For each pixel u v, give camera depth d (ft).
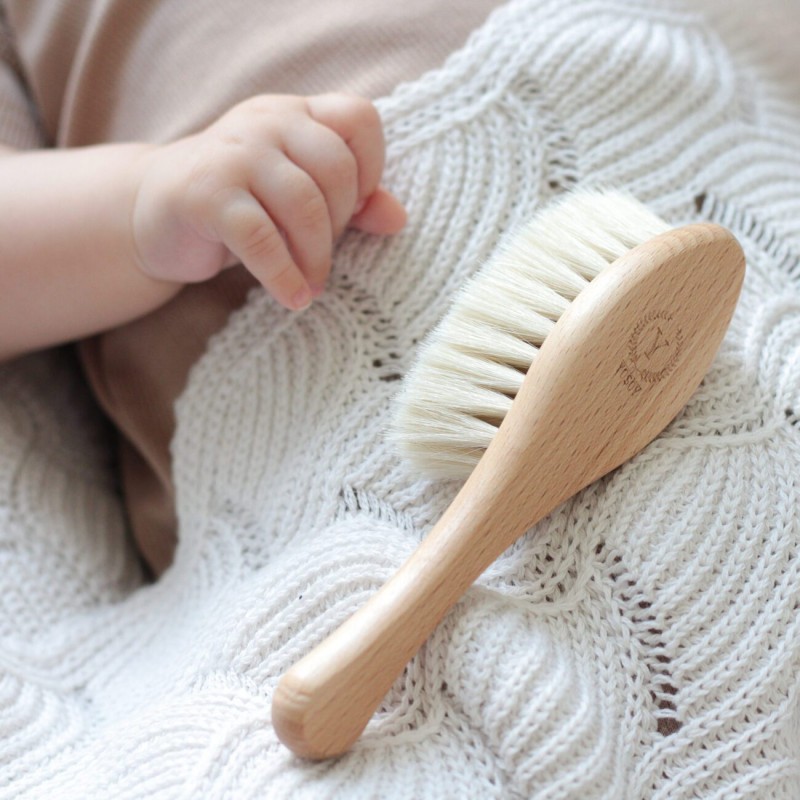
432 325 1.55
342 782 1.20
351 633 1.19
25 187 1.64
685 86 1.70
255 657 1.36
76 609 1.71
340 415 1.53
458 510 1.26
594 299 1.28
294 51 1.76
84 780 1.31
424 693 1.29
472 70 1.64
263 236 1.50
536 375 1.28
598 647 1.31
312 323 1.59
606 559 1.34
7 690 1.47
